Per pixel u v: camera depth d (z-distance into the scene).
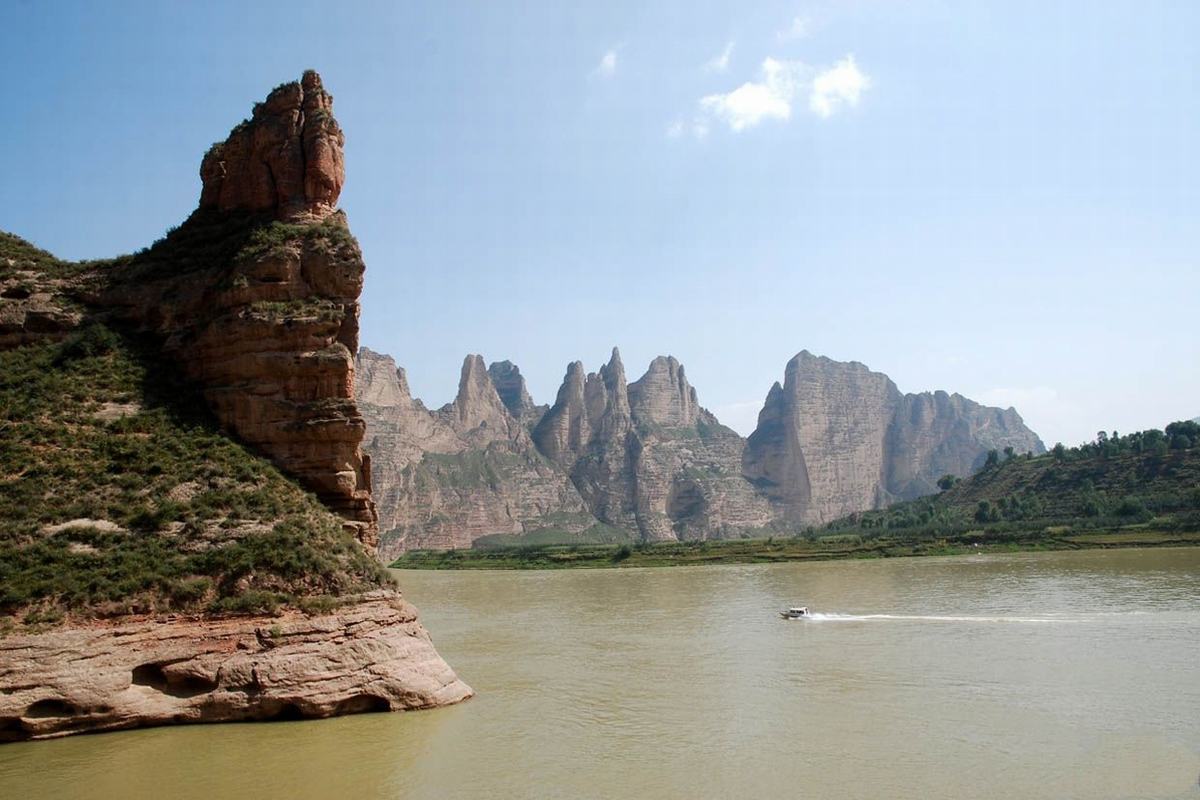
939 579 104.94
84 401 45.31
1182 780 29.50
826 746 34.41
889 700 42.16
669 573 144.75
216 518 40.47
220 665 34.81
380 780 29.81
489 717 38.25
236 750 31.84
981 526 173.75
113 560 36.69
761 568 145.25
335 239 49.75
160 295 52.09
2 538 36.12
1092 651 53.25
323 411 46.41
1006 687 44.28
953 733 36.00
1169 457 175.00
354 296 49.09
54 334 49.62
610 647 60.47
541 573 163.50
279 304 47.62
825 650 56.72
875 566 133.50
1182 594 78.75
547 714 39.56
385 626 39.22
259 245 49.28
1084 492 176.62
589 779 30.45
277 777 29.67
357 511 46.97
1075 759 32.06
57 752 31.03
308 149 53.19
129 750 31.42
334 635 37.19
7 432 42.00
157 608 35.41
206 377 48.38
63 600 34.28
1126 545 135.38
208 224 55.97
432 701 38.62
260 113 57.09
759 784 29.95
